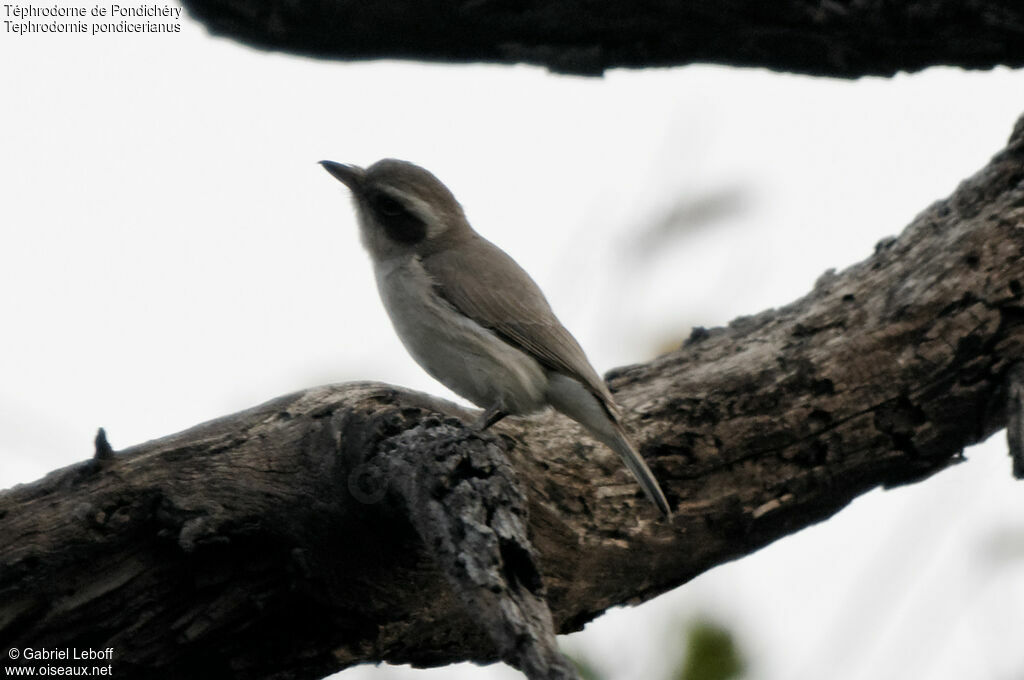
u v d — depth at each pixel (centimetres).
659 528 1181
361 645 1062
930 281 1258
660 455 1205
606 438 1184
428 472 900
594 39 1196
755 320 1330
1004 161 1291
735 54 1207
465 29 1180
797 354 1246
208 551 1010
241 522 1003
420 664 1127
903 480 1276
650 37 1185
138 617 1002
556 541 1127
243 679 1050
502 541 859
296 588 1020
